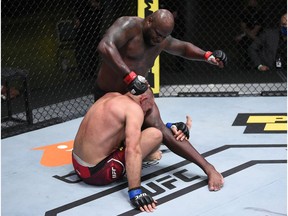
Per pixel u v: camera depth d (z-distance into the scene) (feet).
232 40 25.14
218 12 25.81
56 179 13.01
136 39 11.96
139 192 11.39
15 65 21.63
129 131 11.57
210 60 13.08
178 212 11.09
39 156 14.53
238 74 22.30
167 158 14.05
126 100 12.07
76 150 12.47
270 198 11.59
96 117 12.12
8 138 15.98
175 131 12.69
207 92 19.63
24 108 18.78
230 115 17.31
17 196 12.12
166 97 19.57
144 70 12.54
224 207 11.25
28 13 21.98
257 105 18.29
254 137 15.29
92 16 21.11
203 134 15.67
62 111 18.49
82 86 21.15
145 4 18.43
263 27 22.66
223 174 12.91
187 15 24.40
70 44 21.90
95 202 11.72
